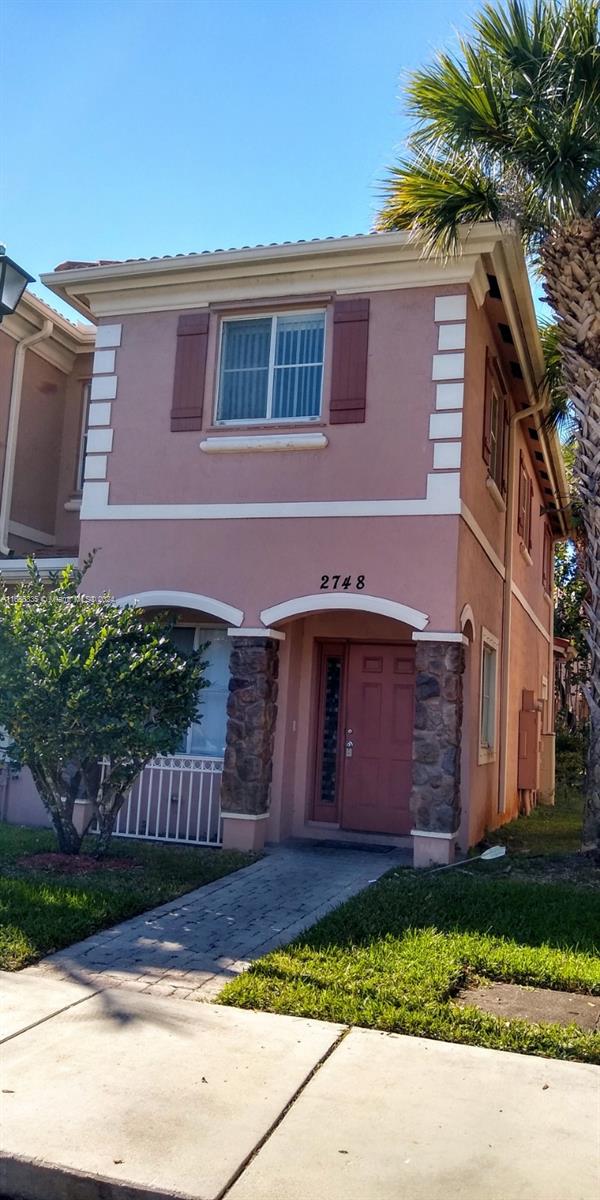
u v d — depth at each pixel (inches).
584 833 395.5
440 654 396.5
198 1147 160.1
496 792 534.3
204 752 463.5
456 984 241.9
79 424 610.2
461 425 406.9
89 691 346.0
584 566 443.5
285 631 453.4
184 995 233.9
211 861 388.5
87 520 460.1
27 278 352.2
